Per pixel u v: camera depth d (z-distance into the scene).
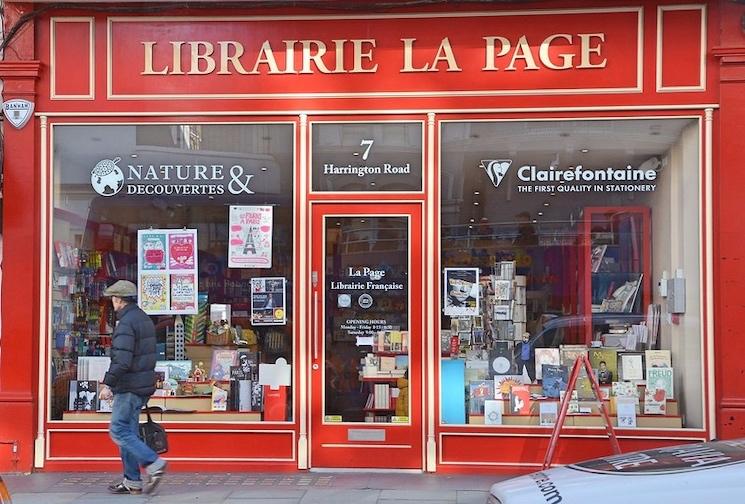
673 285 7.69
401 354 7.91
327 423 7.89
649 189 7.76
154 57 8.05
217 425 7.93
